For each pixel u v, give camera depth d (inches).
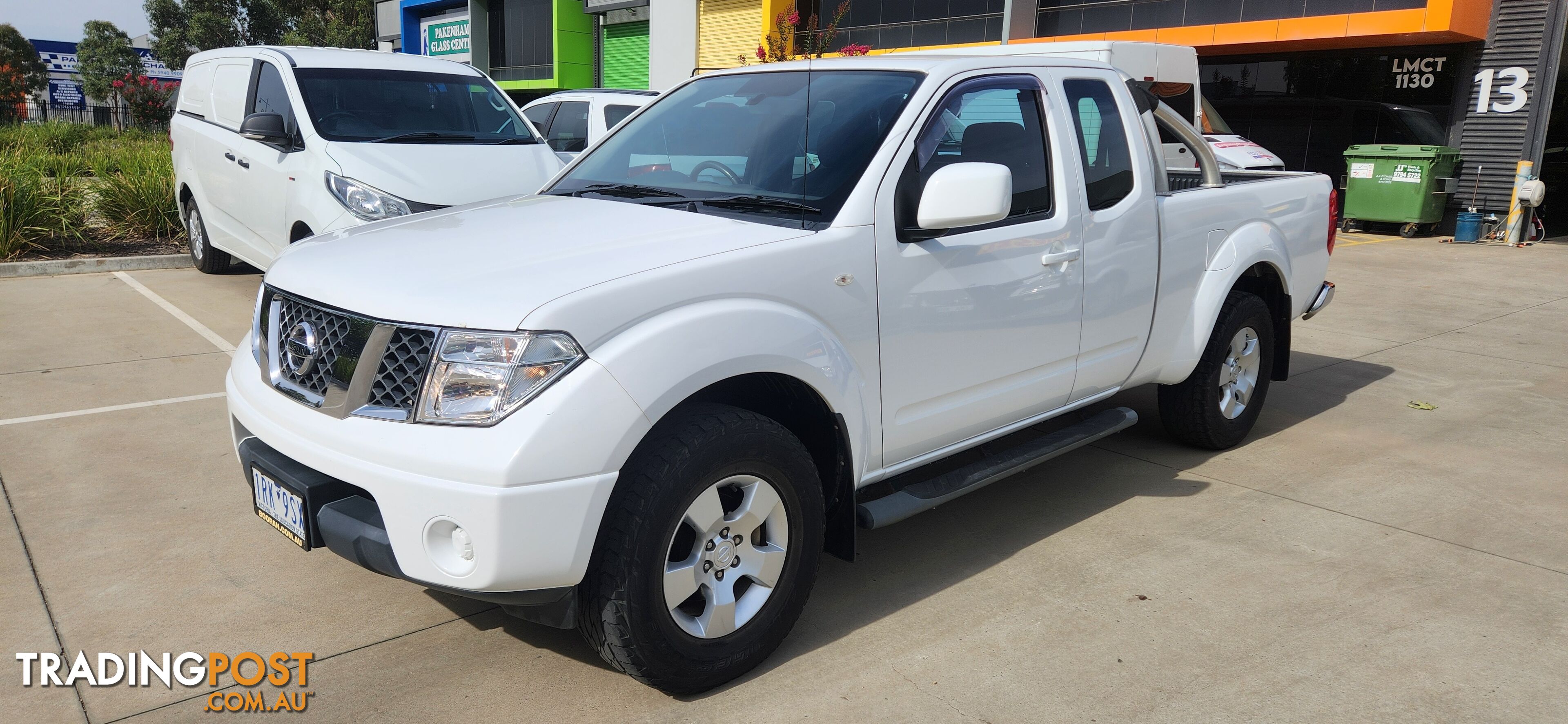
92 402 203.6
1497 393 239.0
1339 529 155.2
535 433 89.4
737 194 126.0
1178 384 183.8
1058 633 121.7
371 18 1980.8
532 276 99.0
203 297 309.0
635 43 1039.6
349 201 239.3
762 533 111.0
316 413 100.8
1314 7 572.4
